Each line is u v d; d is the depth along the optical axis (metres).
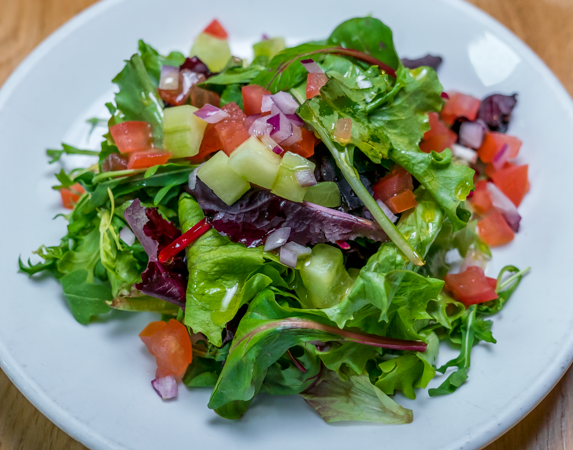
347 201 0.30
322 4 0.39
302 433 0.29
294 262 0.29
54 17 0.41
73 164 0.35
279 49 0.37
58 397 0.28
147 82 0.33
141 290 0.29
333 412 0.29
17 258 0.32
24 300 0.31
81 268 0.32
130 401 0.29
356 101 0.30
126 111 0.33
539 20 0.40
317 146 0.30
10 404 0.31
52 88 0.36
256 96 0.31
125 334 0.31
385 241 0.29
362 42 0.34
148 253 0.30
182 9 0.39
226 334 0.29
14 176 0.34
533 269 0.32
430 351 0.30
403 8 0.38
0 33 0.40
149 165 0.31
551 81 0.35
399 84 0.31
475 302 0.32
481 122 0.36
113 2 0.38
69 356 0.30
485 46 0.37
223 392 0.28
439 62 0.37
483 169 0.36
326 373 0.30
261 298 0.28
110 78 0.37
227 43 0.38
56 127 0.35
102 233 0.32
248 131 0.30
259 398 0.30
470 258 0.33
